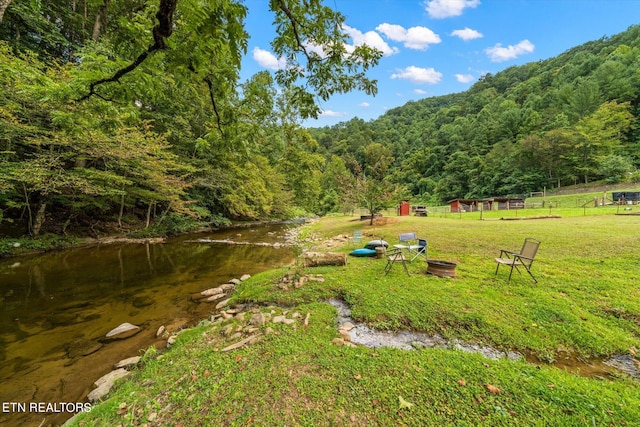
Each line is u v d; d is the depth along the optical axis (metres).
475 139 56.34
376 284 5.11
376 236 10.50
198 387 2.51
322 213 35.94
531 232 8.57
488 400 2.21
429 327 3.69
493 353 3.16
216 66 3.43
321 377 2.56
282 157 19.91
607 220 10.44
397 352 3.02
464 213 20.47
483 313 3.86
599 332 3.39
